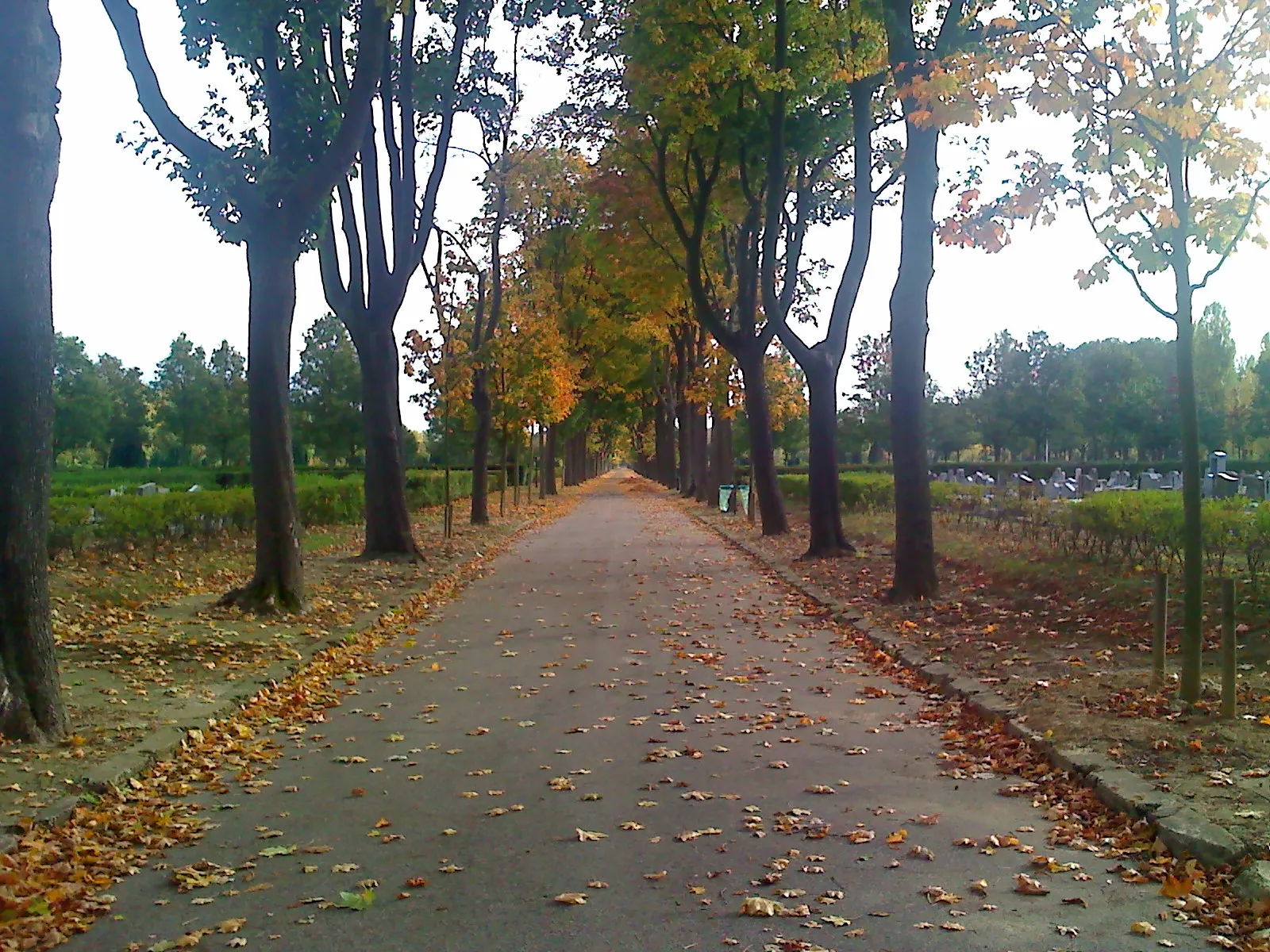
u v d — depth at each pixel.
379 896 5.17
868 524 27.59
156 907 5.09
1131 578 12.83
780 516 28.42
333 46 18.97
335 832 6.15
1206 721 7.42
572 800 6.63
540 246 35.62
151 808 6.58
